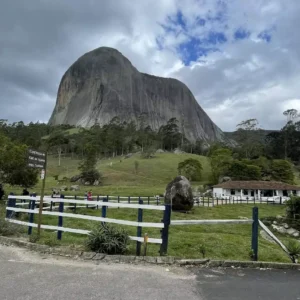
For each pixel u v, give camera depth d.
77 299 5.11
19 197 11.63
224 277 6.82
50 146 120.31
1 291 5.36
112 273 6.64
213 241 11.05
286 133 121.00
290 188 57.12
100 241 8.13
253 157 100.81
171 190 28.84
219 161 76.06
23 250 8.53
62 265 7.14
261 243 12.68
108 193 46.38
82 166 79.44
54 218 16.52
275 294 5.83
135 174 89.62
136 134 145.25
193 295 5.57
